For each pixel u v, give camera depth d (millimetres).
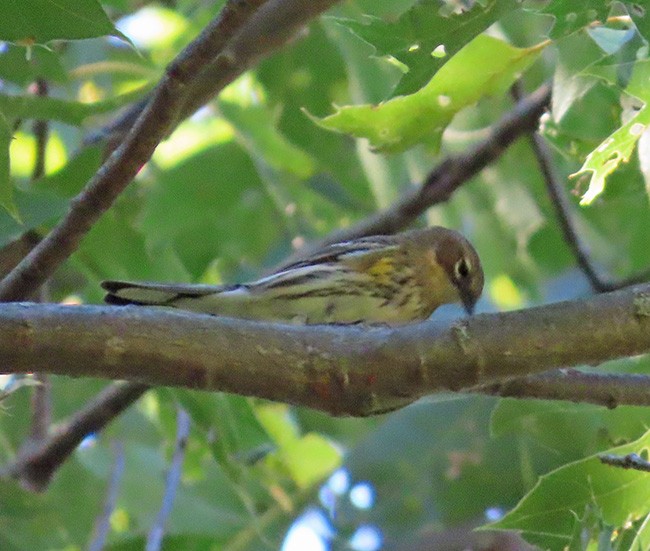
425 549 12586
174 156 17219
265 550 12797
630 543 7629
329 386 6461
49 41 6883
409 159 14359
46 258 8273
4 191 7137
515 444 12828
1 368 6234
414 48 7180
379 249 12156
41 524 11734
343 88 13672
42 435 12414
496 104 14750
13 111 8758
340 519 12945
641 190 9477
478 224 15969
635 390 8555
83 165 10492
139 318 6383
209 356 6398
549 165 13023
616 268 16031
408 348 6445
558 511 7676
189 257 15281
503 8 7094
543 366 6441
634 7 6820
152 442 14070
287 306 11234
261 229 15875
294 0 10016
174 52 14227
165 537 12992
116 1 11367
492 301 16453
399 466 12969
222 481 13227
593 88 9391
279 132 13922
